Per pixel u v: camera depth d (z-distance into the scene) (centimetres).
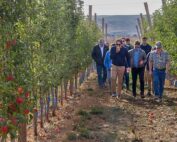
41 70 1081
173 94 1934
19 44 742
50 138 1121
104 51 2208
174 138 1141
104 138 1135
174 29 1652
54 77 1237
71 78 1819
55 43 1212
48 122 1321
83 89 2219
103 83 2244
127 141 1106
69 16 1581
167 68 1711
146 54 1948
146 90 2083
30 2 802
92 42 2831
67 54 1478
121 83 1844
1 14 702
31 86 802
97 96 1933
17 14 736
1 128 601
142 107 1627
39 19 1055
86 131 1186
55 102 1521
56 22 1229
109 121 1364
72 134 1140
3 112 633
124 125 1305
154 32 2469
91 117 1423
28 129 1217
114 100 1797
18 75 728
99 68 2219
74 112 1505
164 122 1347
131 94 1964
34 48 1023
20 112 665
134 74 1848
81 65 2153
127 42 2089
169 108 1592
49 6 1146
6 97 645
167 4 1805
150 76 1852
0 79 653
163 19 1855
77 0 1733
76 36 1820
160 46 1702
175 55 1630
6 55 688
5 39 691
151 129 1251
